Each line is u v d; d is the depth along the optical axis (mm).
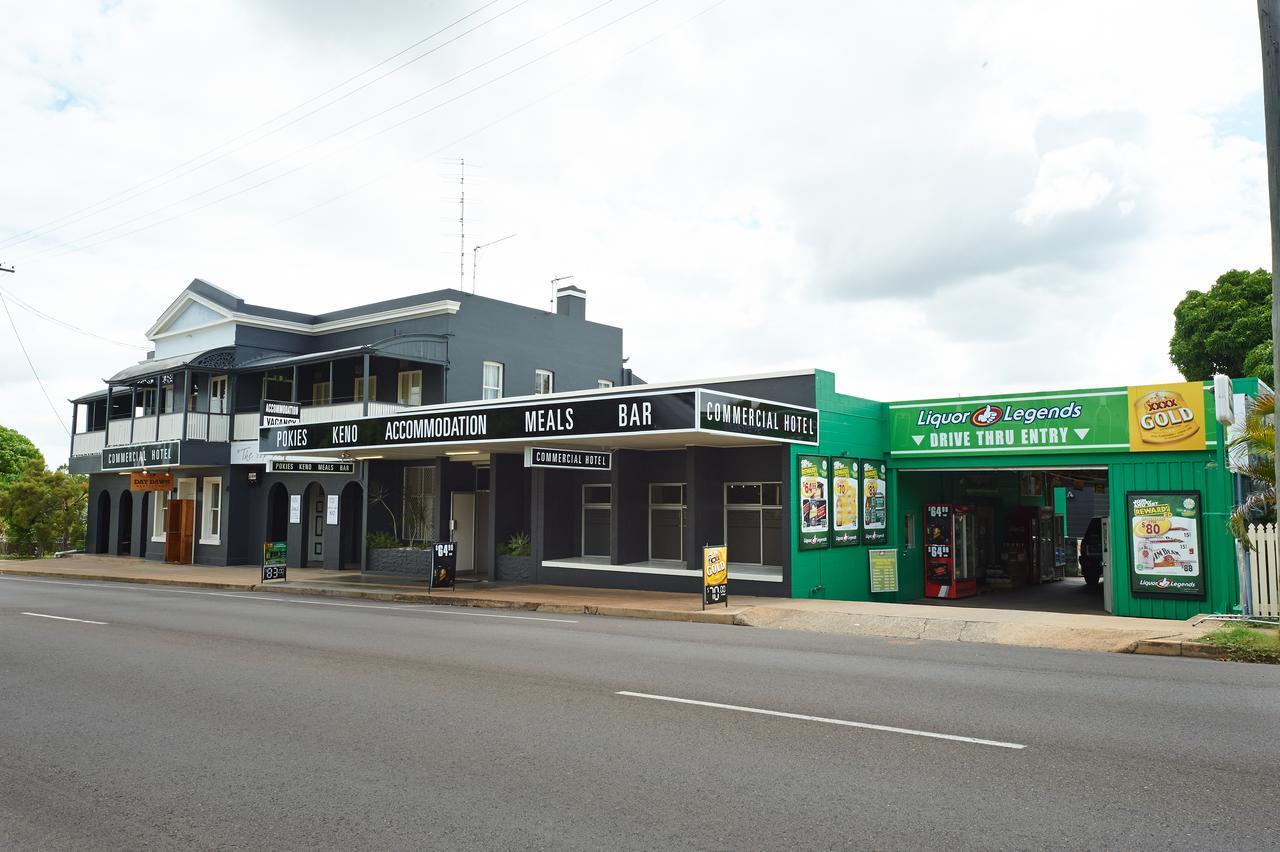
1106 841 4617
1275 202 10359
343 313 30875
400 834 4867
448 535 24031
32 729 7262
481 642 12055
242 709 7891
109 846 4801
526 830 4883
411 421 20750
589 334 32812
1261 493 13352
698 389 15836
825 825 4887
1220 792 5375
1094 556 24500
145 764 6262
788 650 11273
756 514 19578
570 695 8336
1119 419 17688
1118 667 9812
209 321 31531
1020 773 5773
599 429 17297
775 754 6266
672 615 15328
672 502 20656
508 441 19000
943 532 21750
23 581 25141
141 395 36344
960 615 14031
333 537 27531
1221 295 32562
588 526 22234
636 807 5219
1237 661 10266
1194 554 16438
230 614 15914
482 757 6285
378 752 6457
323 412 28016
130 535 35844
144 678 9406
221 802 5453
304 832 4934
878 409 21031
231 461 30062
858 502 19938
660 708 7746
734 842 4660
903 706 7758
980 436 19672
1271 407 12859
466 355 28266
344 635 12844
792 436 17828
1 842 4879
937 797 5332
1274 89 10336
